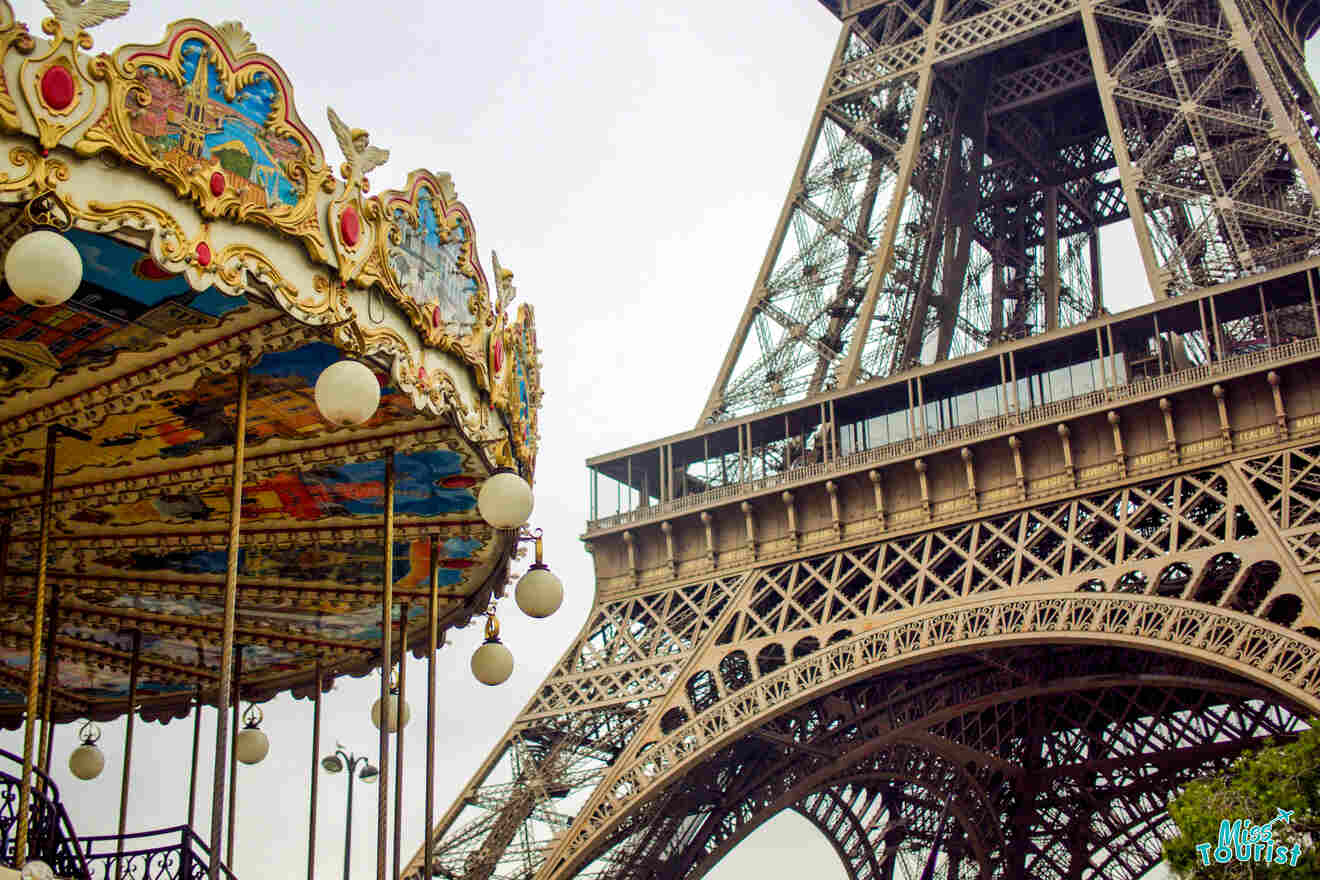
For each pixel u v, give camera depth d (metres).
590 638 70.25
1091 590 60.31
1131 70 77.81
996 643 57.16
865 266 78.81
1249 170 66.94
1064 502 61.56
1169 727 79.06
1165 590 63.84
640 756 61.81
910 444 65.94
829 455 70.31
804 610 64.12
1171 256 65.69
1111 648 70.69
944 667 70.94
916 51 82.12
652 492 75.94
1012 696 67.31
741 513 69.50
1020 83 86.69
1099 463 61.31
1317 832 41.81
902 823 90.62
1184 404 59.94
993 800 83.06
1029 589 58.28
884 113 82.31
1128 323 63.88
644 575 71.69
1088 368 66.56
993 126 87.12
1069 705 84.62
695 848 69.19
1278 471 57.03
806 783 68.88
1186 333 66.44
